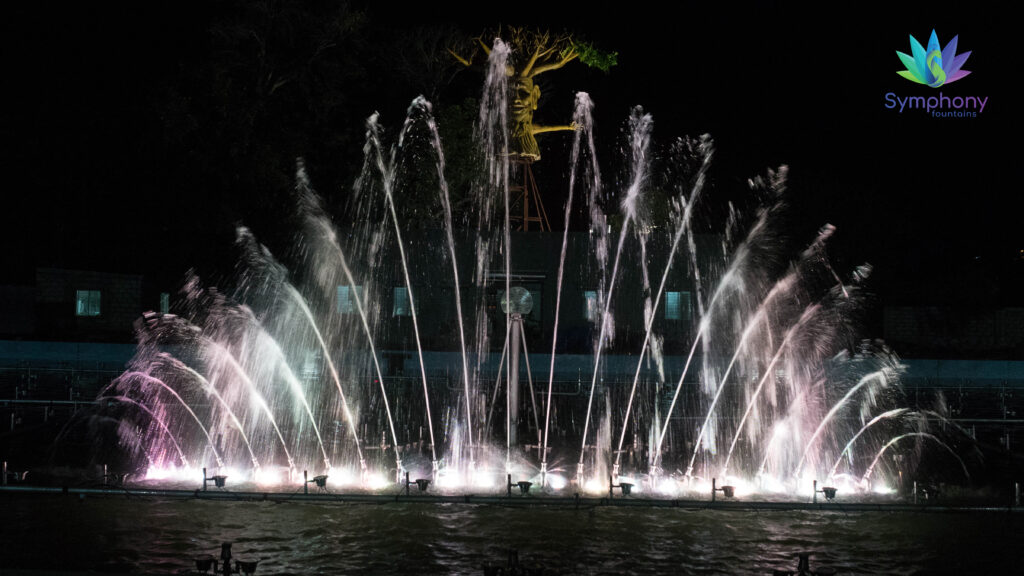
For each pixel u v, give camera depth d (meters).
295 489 9.44
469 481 10.09
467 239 37.34
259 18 37.06
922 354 38.00
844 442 13.81
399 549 6.92
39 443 12.54
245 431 13.99
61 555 6.70
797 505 8.20
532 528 7.59
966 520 7.98
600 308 37.38
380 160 39.91
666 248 37.75
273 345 35.06
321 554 6.77
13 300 37.66
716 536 7.38
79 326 38.94
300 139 38.91
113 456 11.52
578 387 22.86
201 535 7.28
